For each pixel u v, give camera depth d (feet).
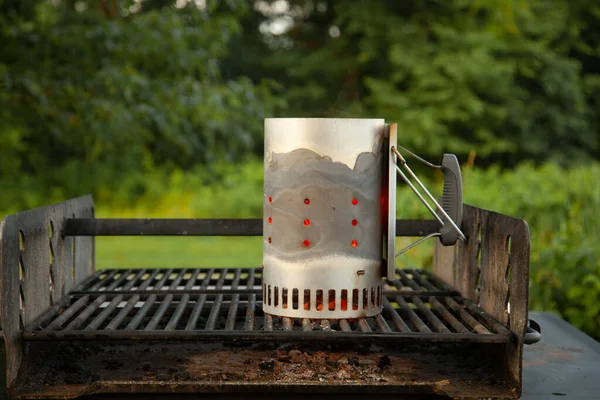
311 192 4.97
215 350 5.51
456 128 27.94
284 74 30.96
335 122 4.95
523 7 27.55
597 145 30.86
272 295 5.12
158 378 4.82
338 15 29.86
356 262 5.04
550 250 8.63
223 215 20.21
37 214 5.29
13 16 19.43
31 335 4.76
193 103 18.30
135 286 6.86
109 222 6.01
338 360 5.24
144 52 18.83
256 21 32.01
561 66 28.89
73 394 4.66
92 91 19.48
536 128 29.35
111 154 23.56
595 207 11.50
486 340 4.76
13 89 19.35
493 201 11.69
